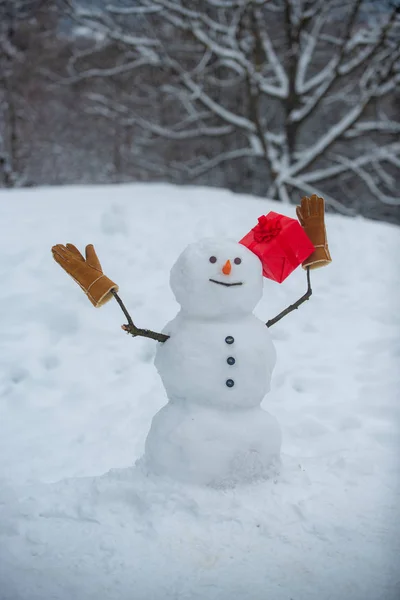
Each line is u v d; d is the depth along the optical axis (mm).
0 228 9055
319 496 3627
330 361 6457
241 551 3195
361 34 19250
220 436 3525
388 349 6695
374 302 7816
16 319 6953
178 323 3656
